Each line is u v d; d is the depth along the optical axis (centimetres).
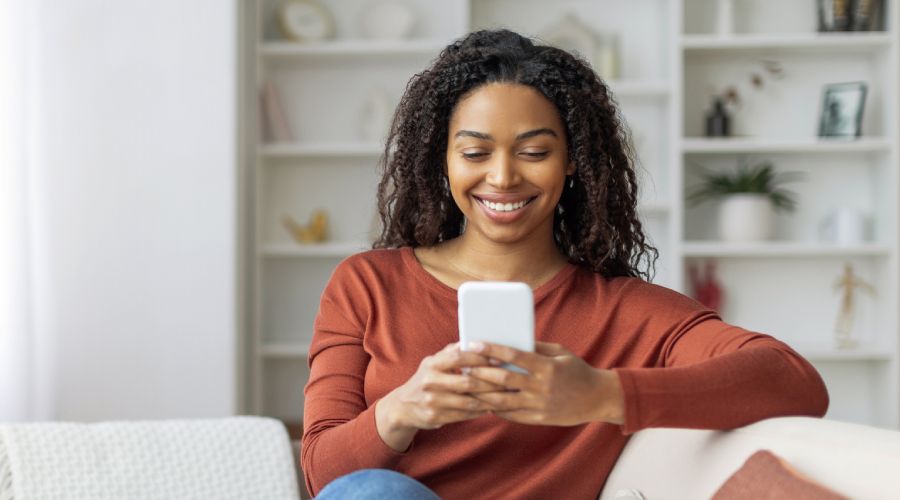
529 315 117
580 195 154
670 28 400
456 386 116
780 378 127
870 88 414
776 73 416
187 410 359
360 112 420
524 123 138
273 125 405
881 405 403
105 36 358
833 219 408
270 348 397
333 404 143
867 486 105
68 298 356
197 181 359
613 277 154
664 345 144
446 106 148
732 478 114
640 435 144
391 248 162
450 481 142
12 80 320
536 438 141
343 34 421
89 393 356
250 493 186
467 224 151
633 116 417
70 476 176
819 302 420
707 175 417
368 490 108
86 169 357
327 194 422
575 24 408
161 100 359
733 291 420
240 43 375
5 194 315
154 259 359
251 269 398
